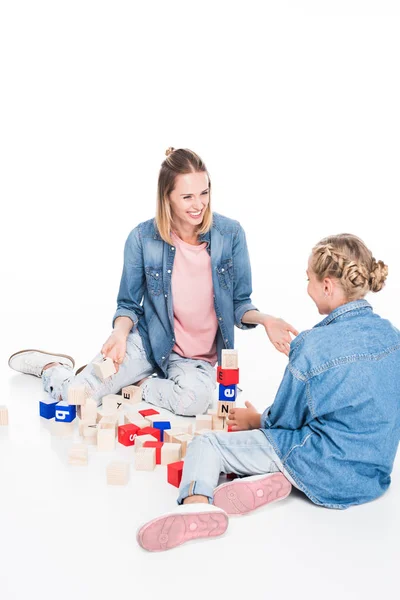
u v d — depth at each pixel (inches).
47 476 97.4
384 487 92.4
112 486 94.7
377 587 73.2
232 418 100.1
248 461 89.3
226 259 123.9
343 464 86.6
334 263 88.1
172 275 123.6
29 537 81.8
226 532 83.0
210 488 84.7
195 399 120.0
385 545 80.7
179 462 97.3
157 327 126.5
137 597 71.1
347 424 86.4
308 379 86.9
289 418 89.9
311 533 83.0
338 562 77.3
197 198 113.9
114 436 106.7
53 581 73.6
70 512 87.5
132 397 125.9
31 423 117.3
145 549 78.9
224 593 71.8
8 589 72.3
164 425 111.6
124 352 120.0
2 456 103.9
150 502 90.3
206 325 126.5
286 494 88.9
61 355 139.9
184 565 76.5
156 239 124.0
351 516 86.9
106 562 77.0
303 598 71.2
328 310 91.7
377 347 86.8
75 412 116.3
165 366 127.5
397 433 88.4
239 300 127.6
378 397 85.7
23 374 143.6
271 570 75.7
